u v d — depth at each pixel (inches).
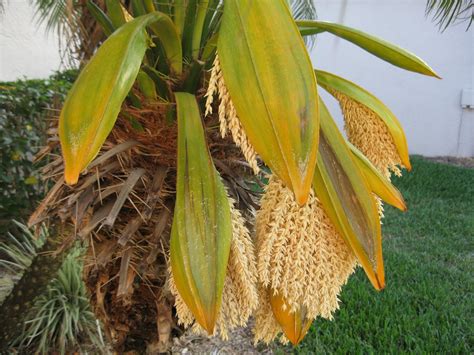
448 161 213.2
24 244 84.0
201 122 19.8
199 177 17.9
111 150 22.0
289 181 14.3
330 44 214.5
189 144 18.8
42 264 49.3
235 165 25.3
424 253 109.0
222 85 15.9
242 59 15.1
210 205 17.3
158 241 23.2
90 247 25.6
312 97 14.7
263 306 21.5
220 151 23.9
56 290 70.5
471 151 217.0
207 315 15.7
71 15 28.8
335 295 20.8
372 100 22.1
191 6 21.6
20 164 88.6
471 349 71.7
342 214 18.2
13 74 120.2
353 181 18.6
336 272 19.9
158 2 23.5
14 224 91.6
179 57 22.0
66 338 71.2
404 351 67.8
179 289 16.3
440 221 132.7
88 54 32.8
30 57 126.7
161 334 26.1
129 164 23.4
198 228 16.8
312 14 84.9
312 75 14.8
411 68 21.9
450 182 171.5
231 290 18.9
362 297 83.9
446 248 112.9
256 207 25.3
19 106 86.3
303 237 18.9
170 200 23.9
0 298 71.9
